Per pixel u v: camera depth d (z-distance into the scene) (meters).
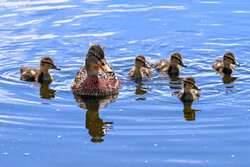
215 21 22.23
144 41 19.91
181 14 23.50
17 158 9.37
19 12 23.67
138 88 14.88
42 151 9.69
